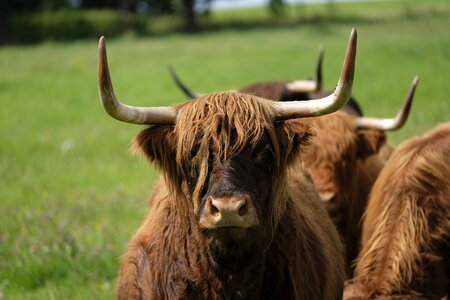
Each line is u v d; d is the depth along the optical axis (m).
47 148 29.95
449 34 56.09
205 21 118.94
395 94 34.88
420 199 10.89
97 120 36.59
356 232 14.62
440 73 39.47
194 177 8.37
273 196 8.62
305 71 46.66
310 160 14.00
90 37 102.25
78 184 23.73
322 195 13.66
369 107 32.41
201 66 52.41
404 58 45.56
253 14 136.50
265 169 8.48
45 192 22.19
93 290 14.05
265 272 9.07
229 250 8.51
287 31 87.19
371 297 10.18
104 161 27.11
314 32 81.31
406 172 11.16
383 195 11.34
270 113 8.55
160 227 9.43
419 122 26.72
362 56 47.53
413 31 63.25
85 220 18.78
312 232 9.85
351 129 14.42
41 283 14.92
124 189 22.09
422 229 10.68
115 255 15.47
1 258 15.69
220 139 8.16
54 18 104.25
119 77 49.19
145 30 107.12
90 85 49.16
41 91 47.12
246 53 59.12
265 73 47.09
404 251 10.49
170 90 43.56
